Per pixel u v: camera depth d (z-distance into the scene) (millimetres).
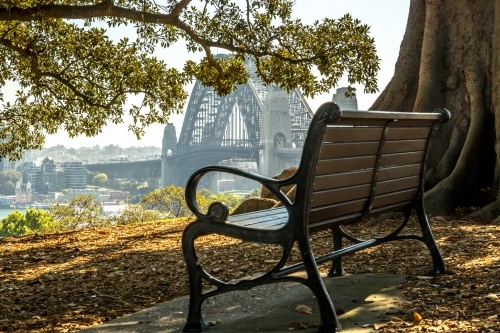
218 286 3172
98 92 13773
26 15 9867
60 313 3988
